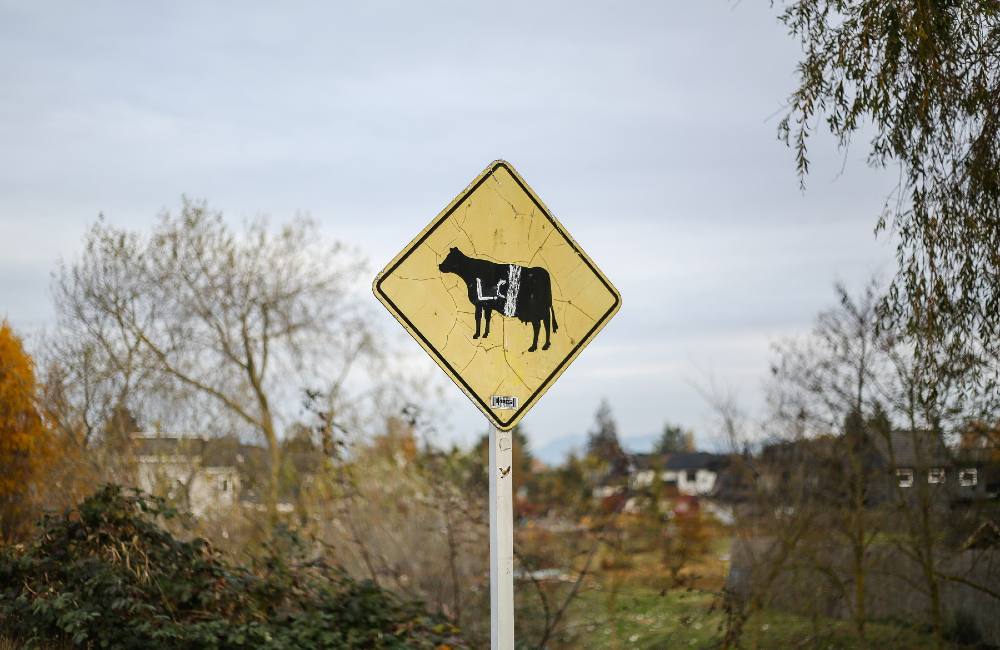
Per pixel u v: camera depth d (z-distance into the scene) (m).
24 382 10.75
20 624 7.46
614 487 15.53
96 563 7.83
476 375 4.52
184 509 12.78
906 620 12.45
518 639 12.28
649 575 14.32
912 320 7.27
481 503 15.21
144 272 19.48
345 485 14.18
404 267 4.47
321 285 21.39
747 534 13.20
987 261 6.99
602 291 4.79
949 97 6.88
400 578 13.68
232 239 21.05
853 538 12.15
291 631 8.37
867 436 12.61
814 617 12.14
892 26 6.77
